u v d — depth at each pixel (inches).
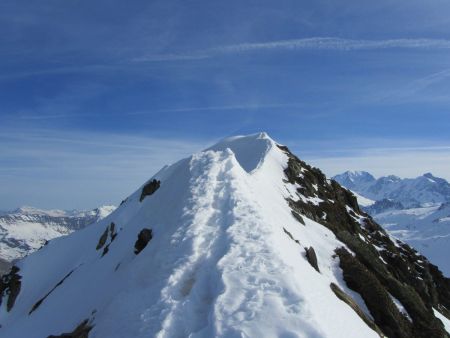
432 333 1307.8
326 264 1314.0
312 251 1206.9
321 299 761.0
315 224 1707.7
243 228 914.1
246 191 1155.9
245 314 638.5
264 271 750.5
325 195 2373.3
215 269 767.1
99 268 1518.2
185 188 1177.4
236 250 823.1
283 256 828.0
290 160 2384.4
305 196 2108.8
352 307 970.1
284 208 1646.2
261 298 672.4
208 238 891.4
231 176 1203.9
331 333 647.1
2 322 2262.6
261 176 1905.8
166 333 660.7
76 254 2549.2
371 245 2215.8
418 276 2337.6
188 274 794.2
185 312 694.5
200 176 1189.1
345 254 1418.6
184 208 1039.6
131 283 882.1
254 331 601.9
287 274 741.9
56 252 2716.5
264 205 1301.7
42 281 2493.8
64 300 1521.9
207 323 659.4
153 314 707.4
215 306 663.1
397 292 1438.2
